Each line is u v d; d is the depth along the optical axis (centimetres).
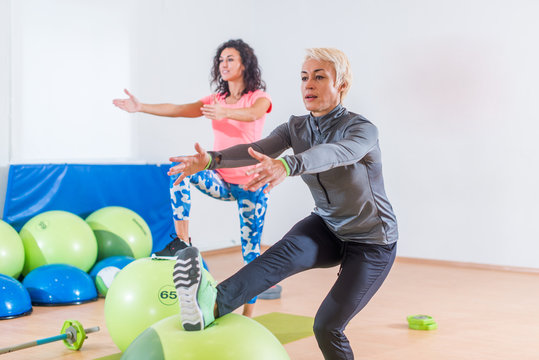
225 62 378
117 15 588
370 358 326
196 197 675
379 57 659
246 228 380
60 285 443
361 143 209
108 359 324
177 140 654
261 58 736
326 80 227
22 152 518
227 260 652
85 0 561
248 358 194
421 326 384
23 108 518
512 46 595
